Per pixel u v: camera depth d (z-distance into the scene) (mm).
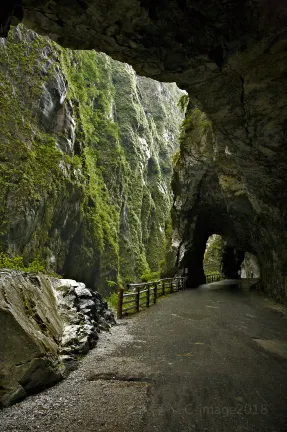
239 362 5457
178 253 25125
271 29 4785
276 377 4785
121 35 5156
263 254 19750
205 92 6949
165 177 112750
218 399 3947
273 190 11352
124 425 3260
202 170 18688
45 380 4125
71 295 7184
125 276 62188
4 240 27578
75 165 40438
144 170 93938
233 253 42156
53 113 37844
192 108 17000
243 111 7469
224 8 4492
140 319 9320
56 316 5887
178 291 19922
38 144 34750
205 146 16281
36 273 6082
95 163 63094
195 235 25281
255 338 7285
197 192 21328
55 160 35562
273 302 14484
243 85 6480
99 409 3594
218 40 5129
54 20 4984
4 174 29078
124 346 6262
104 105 72500
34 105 34812
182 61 5727
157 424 3299
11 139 31016
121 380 4508
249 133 8305
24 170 31188
